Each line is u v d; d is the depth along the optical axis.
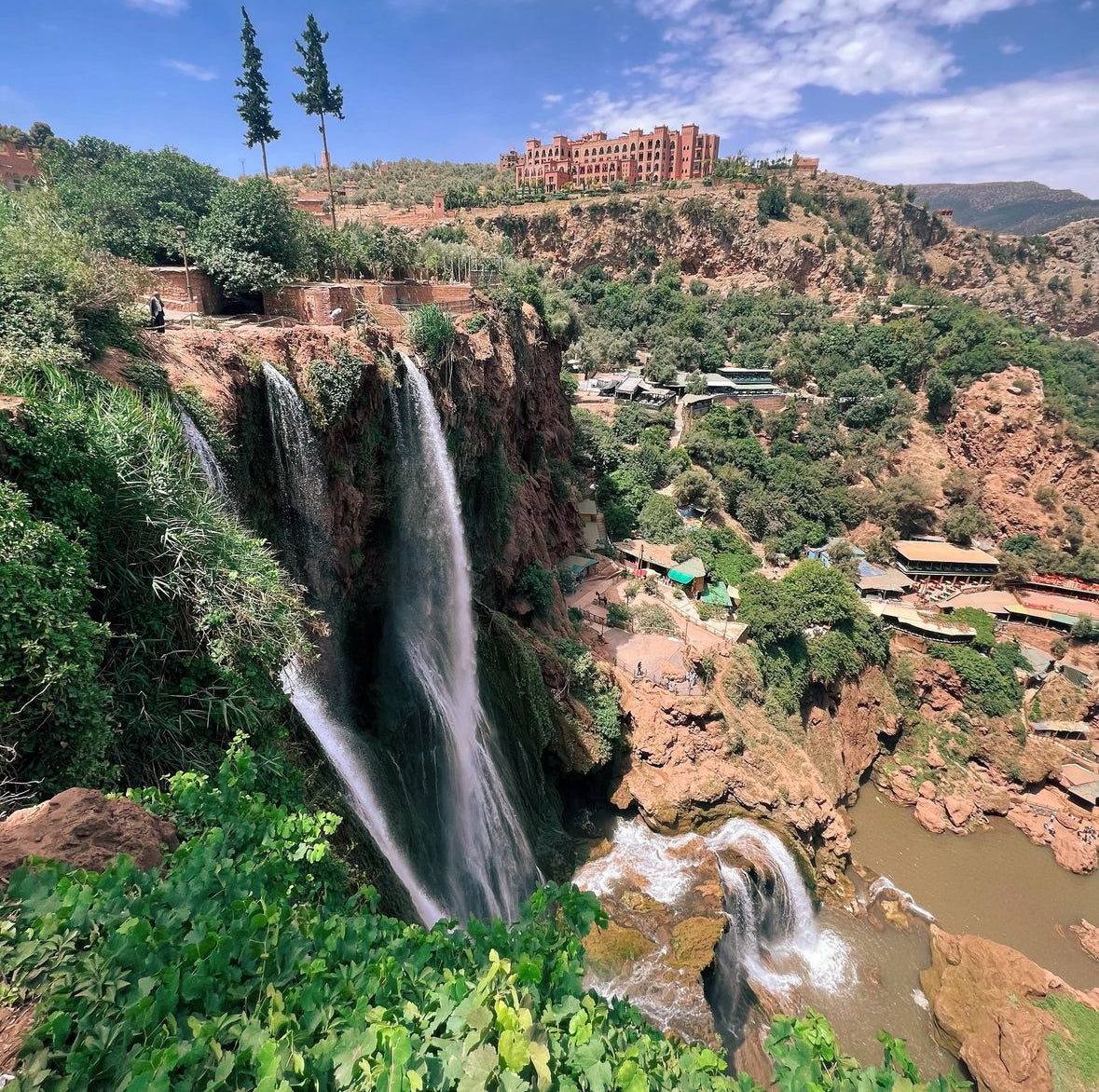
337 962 6.35
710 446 78.50
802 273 131.62
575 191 149.12
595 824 35.44
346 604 24.62
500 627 34.72
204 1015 5.27
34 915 5.71
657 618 46.94
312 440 21.86
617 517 64.25
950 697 53.44
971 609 60.16
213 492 15.22
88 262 16.23
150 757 11.52
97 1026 4.86
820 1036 5.97
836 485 80.06
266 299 31.08
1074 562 69.81
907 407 89.38
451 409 31.72
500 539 38.69
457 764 27.98
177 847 8.16
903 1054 5.93
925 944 35.34
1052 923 37.75
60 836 7.19
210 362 18.61
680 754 37.06
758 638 47.59
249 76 47.31
